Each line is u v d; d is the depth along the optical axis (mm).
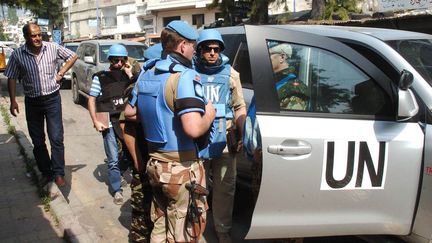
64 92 13805
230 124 3391
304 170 2652
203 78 3223
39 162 4922
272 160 2611
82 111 10562
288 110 2740
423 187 2689
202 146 2654
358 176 2709
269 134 2617
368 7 14234
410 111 2682
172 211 2672
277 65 2775
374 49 3096
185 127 2396
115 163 4539
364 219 2754
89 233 3830
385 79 2857
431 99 2789
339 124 2746
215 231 3836
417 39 3293
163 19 34875
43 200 4492
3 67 20000
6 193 4695
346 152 2693
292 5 21797
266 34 2777
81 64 10969
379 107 2840
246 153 2961
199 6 30891
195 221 2613
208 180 3682
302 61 2859
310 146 2656
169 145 2559
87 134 8141
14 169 5480
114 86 4328
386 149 2715
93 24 44781
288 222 2703
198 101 2428
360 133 2725
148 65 2691
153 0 34781
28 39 4535
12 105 4836
